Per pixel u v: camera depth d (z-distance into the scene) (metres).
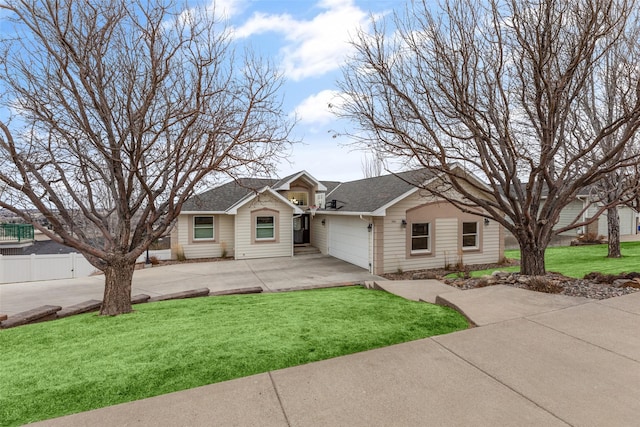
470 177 12.52
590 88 9.02
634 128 5.71
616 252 12.51
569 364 3.20
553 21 6.06
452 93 7.11
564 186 8.28
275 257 16.33
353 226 14.13
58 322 5.37
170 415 2.53
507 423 2.35
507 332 4.01
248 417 2.48
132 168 5.75
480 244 13.52
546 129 6.29
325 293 7.28
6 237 20.22
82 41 5.70
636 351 3.44
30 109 5.33
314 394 2.77
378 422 2.39
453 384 2.88
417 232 12.80
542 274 7.09
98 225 6.27
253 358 3.51
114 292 5.89
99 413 2.58
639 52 6.93
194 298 7.32
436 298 5.71
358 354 3.53
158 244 19.22
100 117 6.08
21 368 3.45
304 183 18.58
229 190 17.84
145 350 3.82
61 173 6.17
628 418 2.37
